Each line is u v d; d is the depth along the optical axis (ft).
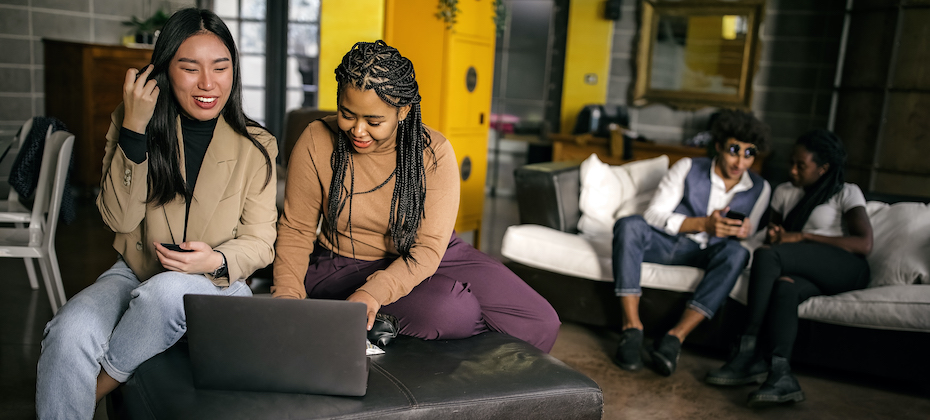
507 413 4.43
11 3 16.28
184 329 4.78
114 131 5.10
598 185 10.27
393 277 5.28
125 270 5.28
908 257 8.22
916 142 15.12
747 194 8.79
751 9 18.62
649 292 8.75
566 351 8.78
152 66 4.77
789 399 7.21
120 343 4.53
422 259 5.53
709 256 8.29
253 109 20.62
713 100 19.48
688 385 7.81
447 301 5.49
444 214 5.66
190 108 4.91
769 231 8.57
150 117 4.81
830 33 17.78
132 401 4.46
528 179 10.05
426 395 4.31
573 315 9.29
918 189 15.20
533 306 6.36
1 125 16.39
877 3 15.67
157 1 18.69
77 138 16.62
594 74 21.01
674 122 20.15
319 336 4.09
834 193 8.52
